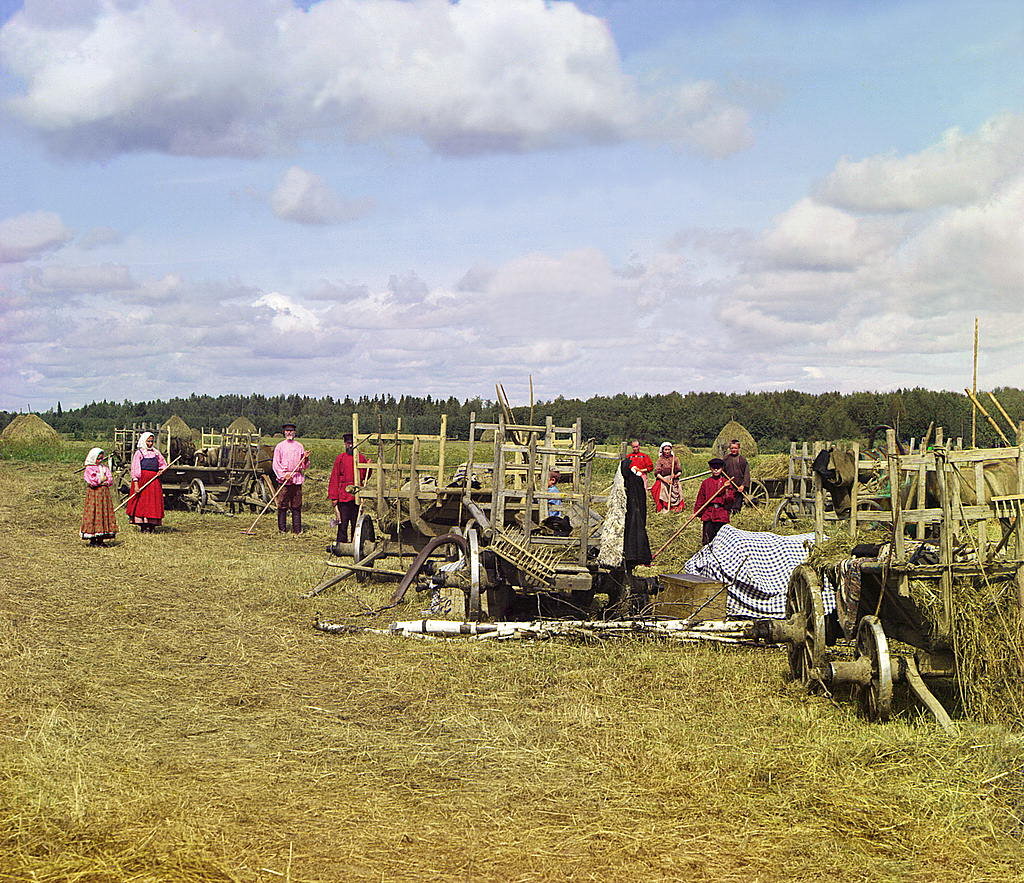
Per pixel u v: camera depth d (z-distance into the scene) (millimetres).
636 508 10672
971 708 6719
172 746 6484
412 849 4918
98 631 10109
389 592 12859
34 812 5047
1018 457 6746
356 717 7289
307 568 14953
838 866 4809
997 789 5664
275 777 5910
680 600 11094
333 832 5094
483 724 7027
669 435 66625
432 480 13883
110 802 5262
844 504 8773
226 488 25500
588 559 11086
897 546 6934
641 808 5469
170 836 4883
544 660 9078
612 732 6844
